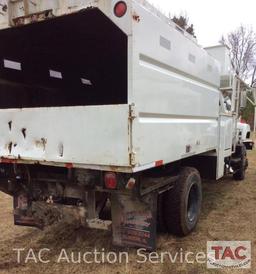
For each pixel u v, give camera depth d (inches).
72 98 212.5
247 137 326.6
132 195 116.4
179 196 145.6
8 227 167.5
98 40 157.3
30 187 139.2
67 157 110.5
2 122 126.3
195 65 154.0
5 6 121.3
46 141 115.6
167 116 125.9
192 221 157.5
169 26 124.5
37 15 116.6
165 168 136.9
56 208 129.8
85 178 116.5
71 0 109.8
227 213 191.9
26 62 171.0
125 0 98.5
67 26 136.0
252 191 249.6
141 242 125.1
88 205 125.0
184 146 142.1
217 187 263.9
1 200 219.5
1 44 151.2
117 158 100.6
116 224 128.0
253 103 322.0
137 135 100.7
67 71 204.8
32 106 176.2
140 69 103.4
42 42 157.6
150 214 123.2
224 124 214.1
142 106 104.5
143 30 105.1
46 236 155.0
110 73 214.8
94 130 104.3
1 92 155.8
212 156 198.2
